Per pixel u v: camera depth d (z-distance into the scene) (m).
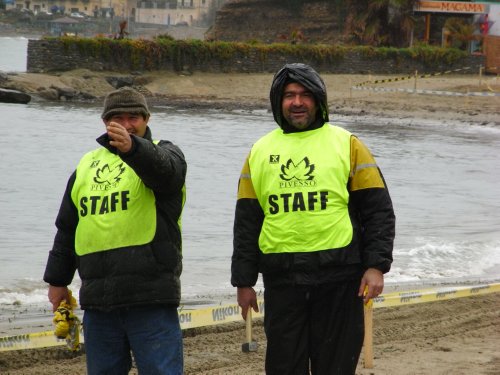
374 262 19.14
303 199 19.28
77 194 19.31
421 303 38.41
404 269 48.56
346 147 19.64
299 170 19.47
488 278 46.84
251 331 30.22
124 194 18.78
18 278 43.75
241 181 20.11
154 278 18.70
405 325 34.47
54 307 20.20
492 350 30.56
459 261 51.44
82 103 183.38
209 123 149.88
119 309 18.66
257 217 19.97
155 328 18.73
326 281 19.20
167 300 18.78
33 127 133.50
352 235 19.28
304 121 19.75
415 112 171.12
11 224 60.81
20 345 28.78
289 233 19.25
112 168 19.16
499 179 92.75
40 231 58.78
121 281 18.58
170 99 195.38
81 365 27.86
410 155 110.81
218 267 47.66
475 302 38.97
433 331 33.62
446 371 27.53
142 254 18.62
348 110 172.62
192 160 101.38
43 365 27.81
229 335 32.34
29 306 37.62
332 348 19.53
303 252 19.17
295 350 19.53
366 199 19.47
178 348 19.09
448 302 38.81
